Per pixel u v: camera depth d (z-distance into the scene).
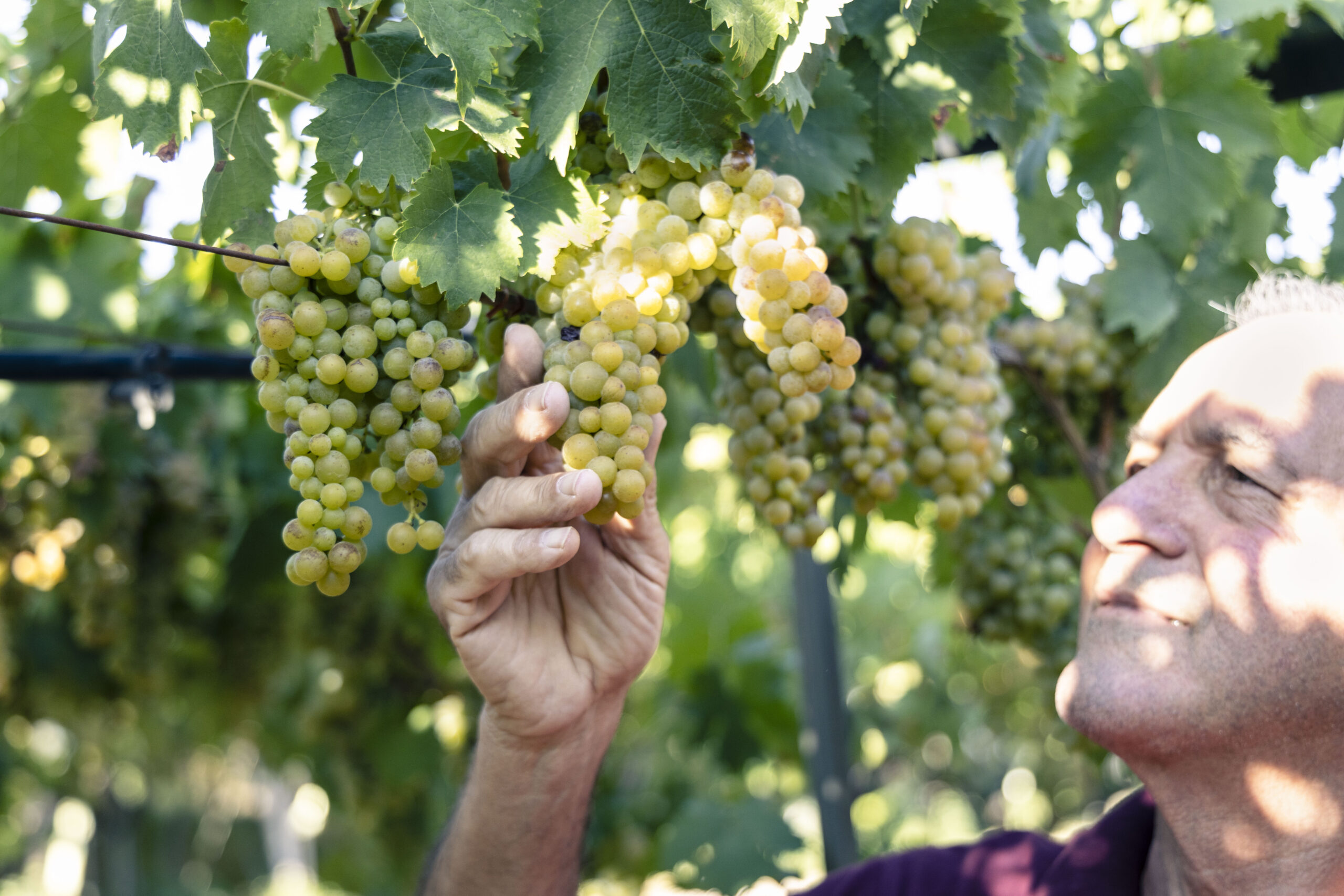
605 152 1.14
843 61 1.45
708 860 3.22
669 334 1.04
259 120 1.19
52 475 2.75
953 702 6.25
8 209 0.92
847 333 1.61
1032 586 2.16
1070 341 2.06
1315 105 2.58
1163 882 1.35
